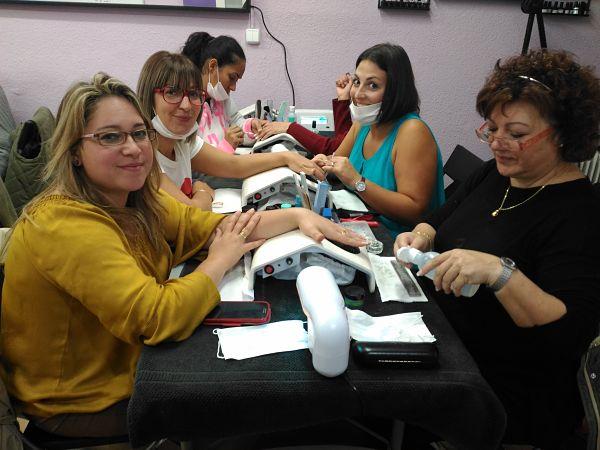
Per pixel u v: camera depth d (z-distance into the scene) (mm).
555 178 1029
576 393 1034
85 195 926
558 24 2695
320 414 798
